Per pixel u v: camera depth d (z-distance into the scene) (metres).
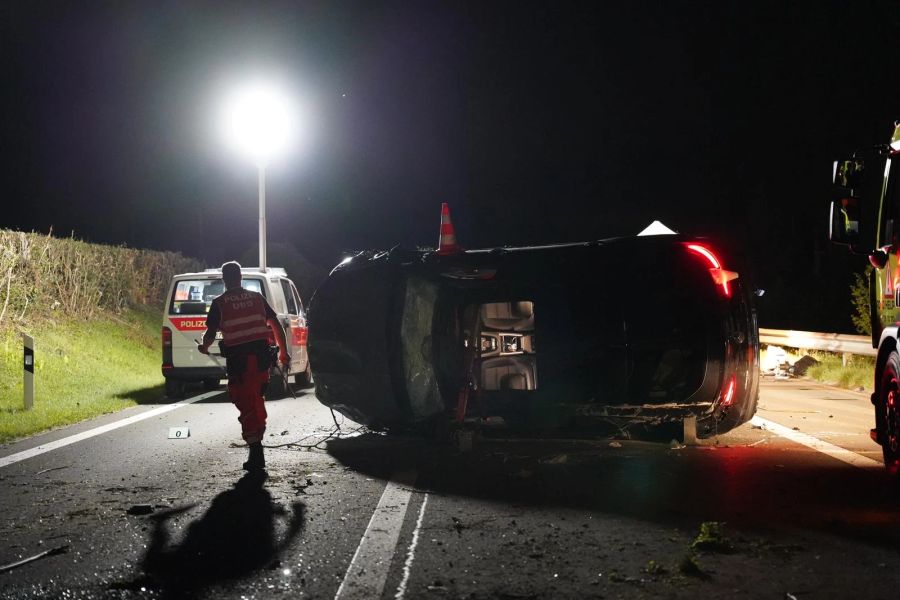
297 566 5.19
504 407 9.07
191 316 14.74
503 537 5.76
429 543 5.64
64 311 21.39
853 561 5.17
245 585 4.87
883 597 4.57
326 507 6.64
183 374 14.69
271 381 15.22
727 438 9.71
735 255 8.85
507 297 9.23
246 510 6.56
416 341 9.34
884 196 7.61
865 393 14.90
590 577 4.93
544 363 8.93
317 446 9.52
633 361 8.86
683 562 5.04
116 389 15.66
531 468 8.13
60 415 11.87
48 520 6.29
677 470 7.93
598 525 6.03
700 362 8.69
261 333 8.38
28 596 4.71
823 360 19.22
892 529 5.86
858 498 6.77
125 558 5.37
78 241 22.50
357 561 5.27
